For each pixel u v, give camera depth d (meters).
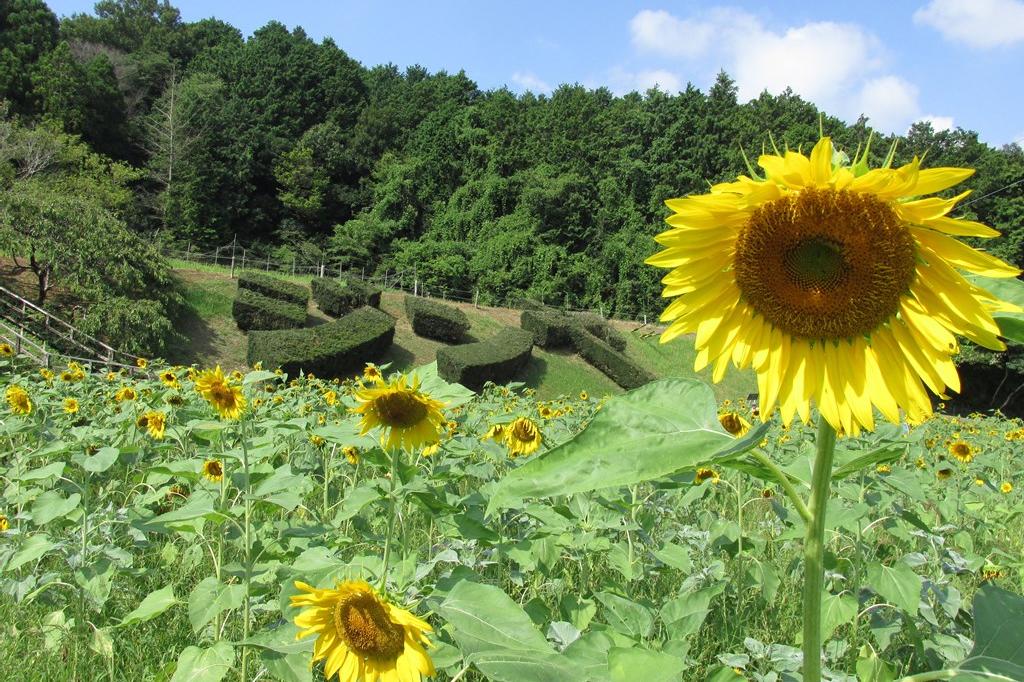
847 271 1.31
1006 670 1.14
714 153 64.00
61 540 3.96
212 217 56.16
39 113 52.78
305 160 65.88
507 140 73.25
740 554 3.87
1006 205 42.06
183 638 3.58
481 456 6.12
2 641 3.40
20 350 16.64
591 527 3.83
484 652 1.86
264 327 24.66
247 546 3.05
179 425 6.15
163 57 69.88
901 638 3.43
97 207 23.22
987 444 10.83
